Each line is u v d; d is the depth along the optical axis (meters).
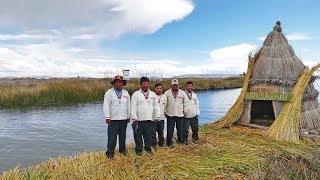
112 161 7.36
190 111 9.08
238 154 8.08
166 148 8.55
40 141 13.70
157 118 8.13
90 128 16.53
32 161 10.95
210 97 35.75
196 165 7.25
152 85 37.06
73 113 21.61
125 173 6.71
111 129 7.60
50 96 27.94
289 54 11.43
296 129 9.73
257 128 10.99
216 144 8.97
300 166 7.70
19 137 14.41
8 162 10.83
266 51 11.61
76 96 29.20
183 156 7.87
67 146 12.91
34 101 26.77
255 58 11.71
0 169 10.09
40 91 28.16
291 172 7.18
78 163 7.13
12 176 6.26
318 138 9.83
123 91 7.76
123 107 7.66
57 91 28.83
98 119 19.27
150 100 8.02
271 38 11.75
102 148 12.62
